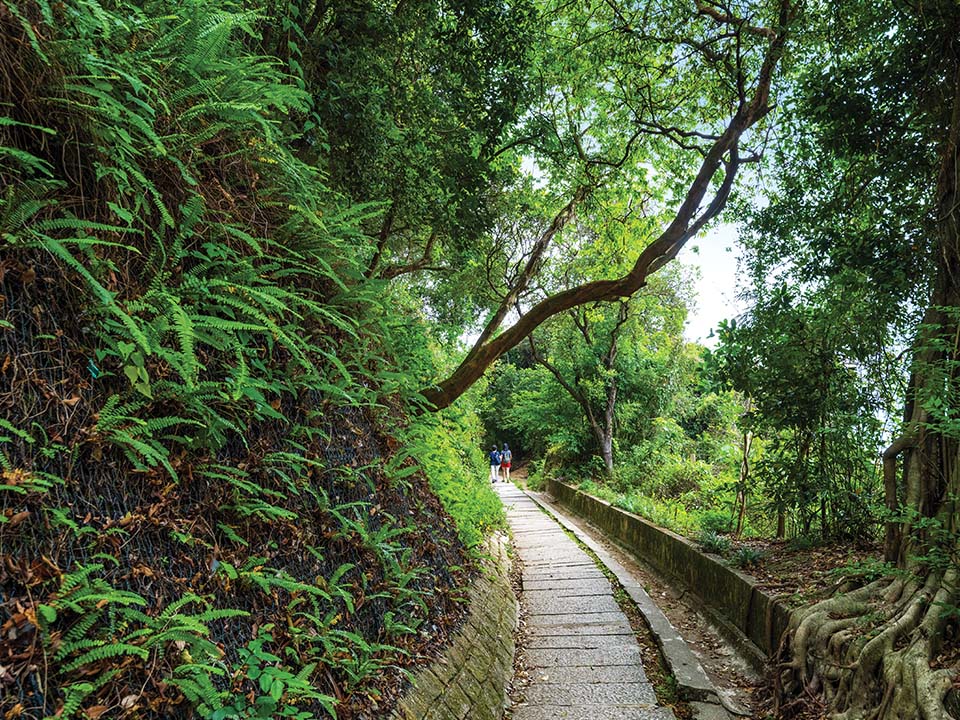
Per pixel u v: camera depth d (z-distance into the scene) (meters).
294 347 2.83
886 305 5.55
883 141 5.39
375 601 3.18
